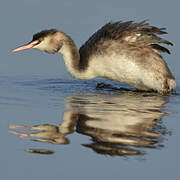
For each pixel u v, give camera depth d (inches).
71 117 418.0
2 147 327.0
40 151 319.0
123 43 597.3
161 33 621.0
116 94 587.8
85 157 308.8
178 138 356.8
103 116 426.0
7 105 475.2
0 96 535.5
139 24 619.5
